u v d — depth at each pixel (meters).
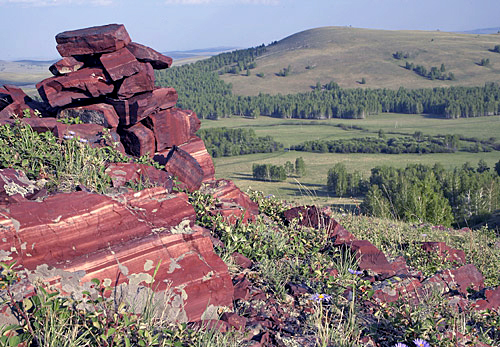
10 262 2.97
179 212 3.88
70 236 3.24
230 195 6.61
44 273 3.03
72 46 6.90
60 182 4.41
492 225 41.72
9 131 5.28
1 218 3.09
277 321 3.55
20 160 4.74
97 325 2.64
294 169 183.62
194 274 3.48
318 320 3.40
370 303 4.11
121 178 4.97
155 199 3.92
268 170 169.00
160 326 3.02
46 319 2.62
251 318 3.54
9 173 3.90
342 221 8.38
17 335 2.55
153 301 3.24
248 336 3.19
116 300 3.12
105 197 3.54
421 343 3.17
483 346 3.45
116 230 3.44
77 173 4.61
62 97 6.72
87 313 2.80
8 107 6.76
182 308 3.35
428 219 30.69
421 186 39.59
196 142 7.78
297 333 3.42
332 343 3.23
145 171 5.30
